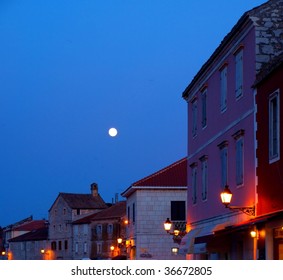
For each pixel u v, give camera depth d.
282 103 23.77
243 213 28.36
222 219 32.31
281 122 23.86
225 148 31.73
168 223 39.69
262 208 25.97
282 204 23.62
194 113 39.88
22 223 141.88
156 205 61.03
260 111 26.41
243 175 28.61
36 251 121.56
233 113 30.41
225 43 30.83
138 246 60.44
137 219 60.78
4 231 143.38
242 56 28.94
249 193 27.66
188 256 42.91
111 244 94.12
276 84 24.47
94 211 111.94
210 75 35.03
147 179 61.47
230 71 31.02
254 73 27.12
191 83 39.22
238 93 29.52
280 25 27.28
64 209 113.56
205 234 32.75
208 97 35.66
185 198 61.16
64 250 112.31
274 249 24.44
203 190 36.84
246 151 28.27
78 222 107.75
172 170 62.28
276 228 24.19
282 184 23.69
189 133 41.50
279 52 27.12
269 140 25.25
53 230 116.75
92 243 99.06
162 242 60.53
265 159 25.70
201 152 37.44
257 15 27.27
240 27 28.53
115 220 94.06
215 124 34.00
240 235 29.31
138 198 61.09
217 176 33.41
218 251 31.45
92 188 115.94
